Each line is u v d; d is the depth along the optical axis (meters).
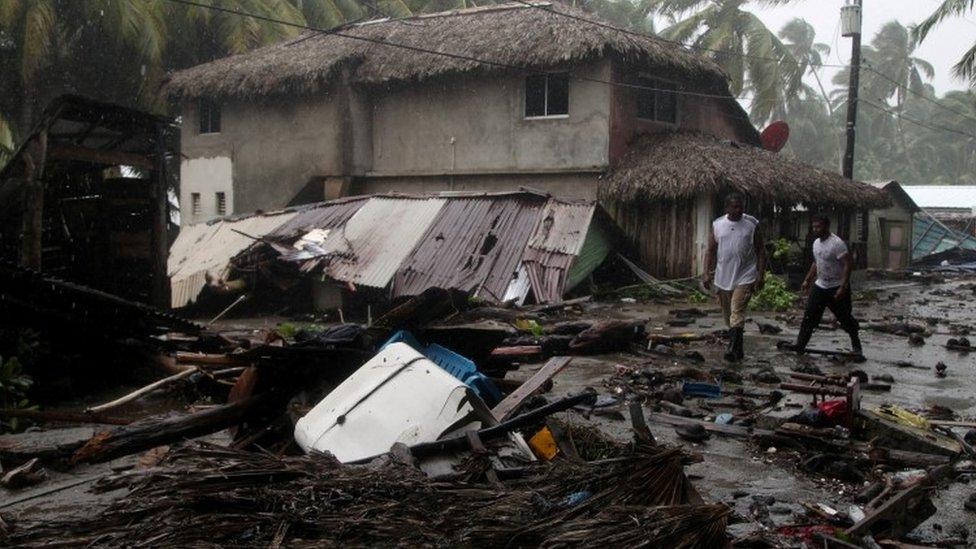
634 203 18.28
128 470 4.88
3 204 11.03
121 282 12.44
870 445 5.30
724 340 10.75
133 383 8.14
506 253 15.00
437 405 4.51
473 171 19.80
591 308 14.72
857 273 25.27
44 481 4.74
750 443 5.71
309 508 3.60
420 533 3.42
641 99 19.31
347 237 16.27
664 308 15.07
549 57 17.77
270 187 22.20
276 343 6.18
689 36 33.34
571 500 3.66
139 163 12.17
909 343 10.95
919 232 33.59
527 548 3.31
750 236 9.09
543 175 19.06
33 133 10.44
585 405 6.62
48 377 7.68
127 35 24.78
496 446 4.45
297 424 4.87
